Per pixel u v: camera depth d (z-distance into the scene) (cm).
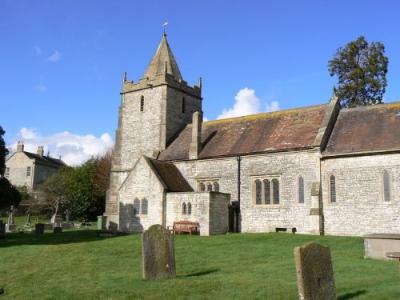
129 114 4806
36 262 2219
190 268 1948
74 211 6944
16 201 4250
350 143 3369
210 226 3381
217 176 3897
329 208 3306
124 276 1777
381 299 1309
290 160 3541
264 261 2092
